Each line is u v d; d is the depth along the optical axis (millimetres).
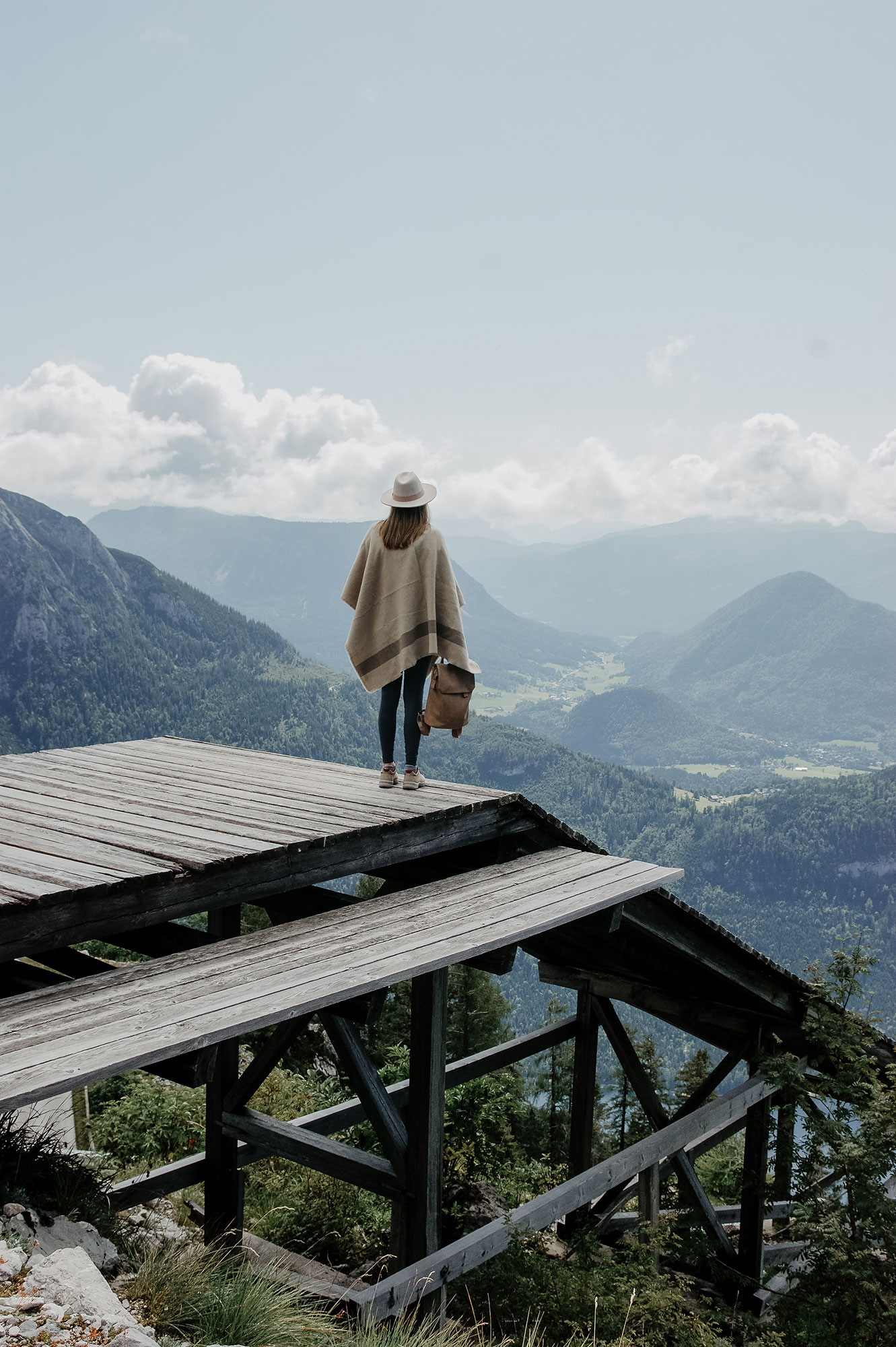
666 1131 7297
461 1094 10375
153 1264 3619
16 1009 3068
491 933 4207
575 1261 6535
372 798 5715
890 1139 7031
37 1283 2516
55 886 3576
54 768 6844
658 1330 5711
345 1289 4621
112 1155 9055
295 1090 12250
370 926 4289
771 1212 10195
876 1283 6668
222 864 4090
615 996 8633
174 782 6273
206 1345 3217
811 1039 7980
